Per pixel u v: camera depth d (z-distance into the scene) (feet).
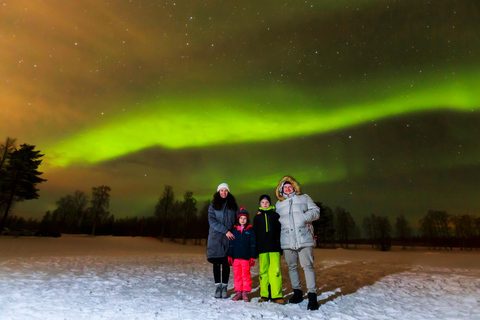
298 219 15.57
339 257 56.54
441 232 235.61
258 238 16.25
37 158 121.39
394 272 28.96
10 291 16.76
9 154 118.32
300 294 15.55
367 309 14.26
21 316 12.07
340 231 235.40
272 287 15.57
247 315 12.72
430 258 56.03
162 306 14.29
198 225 187.83
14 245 69.00
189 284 21.16
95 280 21.31
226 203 17.39
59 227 179.52
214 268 16.97
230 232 16.61
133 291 17.92
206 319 12.10
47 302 14.44
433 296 17.40
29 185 118.52
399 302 15.83
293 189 16.84
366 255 66.54
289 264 15.88
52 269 26.53
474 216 228.22
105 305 14.21
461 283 21.75
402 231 242.78
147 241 135.95
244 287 15.87
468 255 72.13
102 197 181.68
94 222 173.78
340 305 15.07
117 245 101.35
